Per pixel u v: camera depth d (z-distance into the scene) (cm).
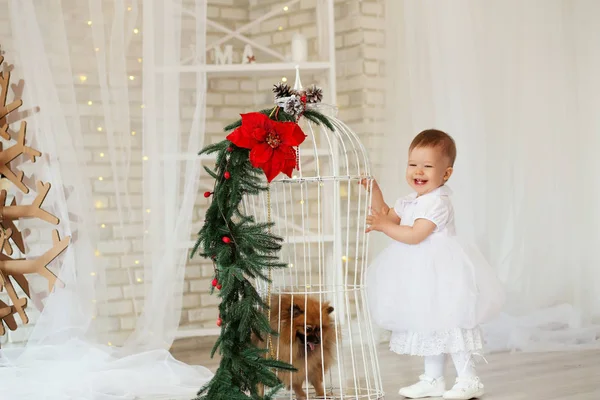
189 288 484
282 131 244
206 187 482
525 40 449
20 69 351
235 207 246
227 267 238
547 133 450
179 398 301
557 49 449
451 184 447
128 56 354
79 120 349
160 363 331
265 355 272
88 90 352
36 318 370
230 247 242
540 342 400
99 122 354
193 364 379
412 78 440
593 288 439
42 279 359
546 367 351
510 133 450
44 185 344
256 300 241
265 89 501
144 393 304
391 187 440
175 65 352
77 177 348
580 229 440
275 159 241
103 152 354
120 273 357
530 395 295
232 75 486
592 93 454
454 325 295
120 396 299
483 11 446
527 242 449
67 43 347
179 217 355
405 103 439
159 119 352
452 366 362
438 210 306
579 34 452
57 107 345
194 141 356
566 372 338
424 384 301
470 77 445
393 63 443
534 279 447
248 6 504
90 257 349
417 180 314
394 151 441
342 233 468
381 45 452
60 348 338
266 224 248
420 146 313
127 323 358
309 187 473
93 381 306
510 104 448
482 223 446
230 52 469
